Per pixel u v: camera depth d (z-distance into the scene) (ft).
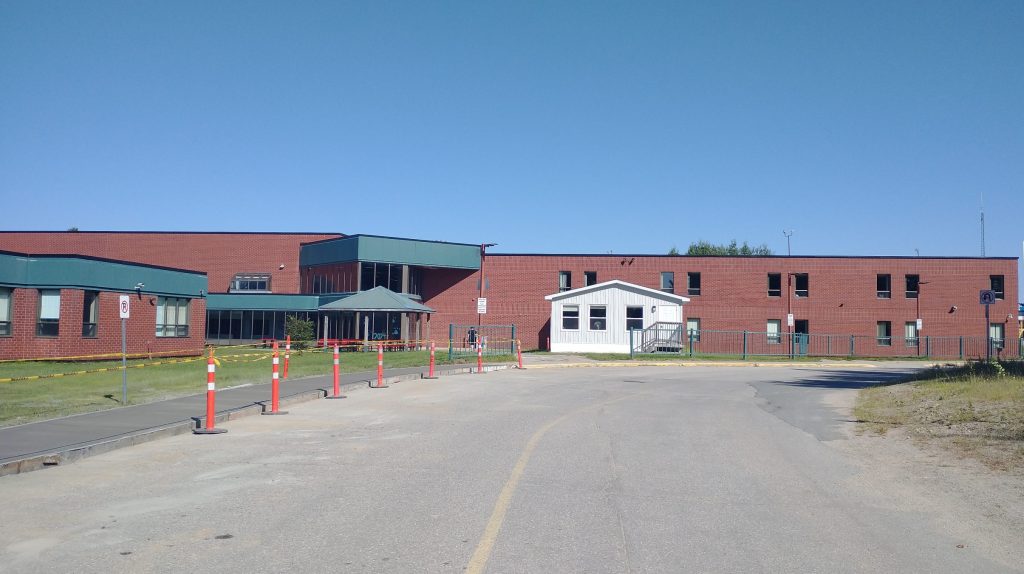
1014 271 175.22
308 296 175.22
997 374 66.13
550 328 172.45
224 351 141.69
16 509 25.62
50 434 38.75
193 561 20.35
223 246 198.49
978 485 30.40
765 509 26.61
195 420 44.24
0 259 103.76
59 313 106.83
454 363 109.29
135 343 117.50
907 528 24.34
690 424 48.21
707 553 21.49
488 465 33.73
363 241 170.09
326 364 98.53
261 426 45.34
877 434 44.06
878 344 174.91
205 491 28.37
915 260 176.96
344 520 24.48
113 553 20.98
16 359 105.09
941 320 175.52
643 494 28.58
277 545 21.79
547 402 60.23
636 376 93.04
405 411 53.01
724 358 143.33
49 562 20.20
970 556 21.54
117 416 45.75
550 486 29.68
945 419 47.11
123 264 115.24
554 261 183.83
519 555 21.07
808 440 42.11
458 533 23.11
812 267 178.50
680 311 162.91
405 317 165.89
